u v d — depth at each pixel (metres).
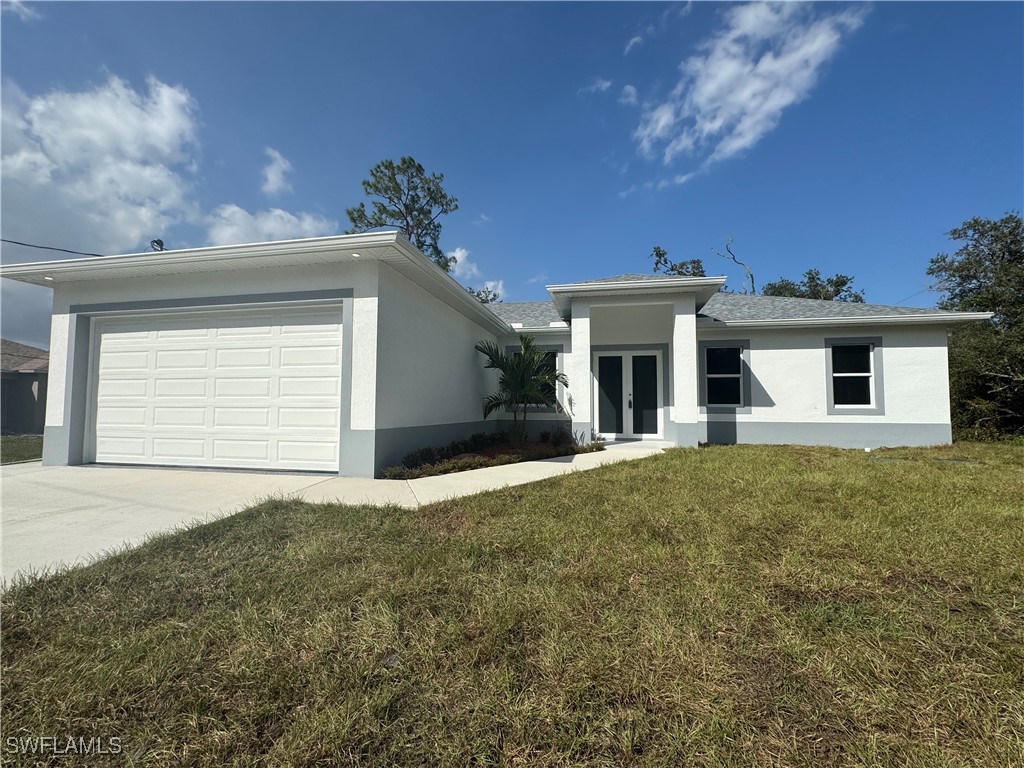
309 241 6.44
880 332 10.52
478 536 3.58
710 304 13.09
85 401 7.95
